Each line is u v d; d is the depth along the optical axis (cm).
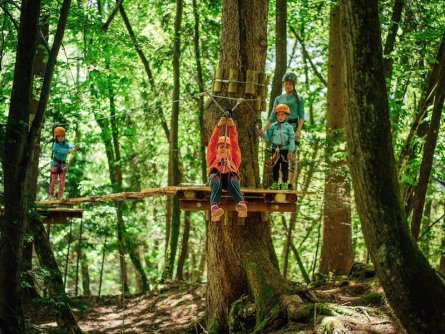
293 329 764
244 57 928
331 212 1309
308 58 1786
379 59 568
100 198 1010
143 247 2173
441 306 565
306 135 1427
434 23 1303
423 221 1585
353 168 580
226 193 834
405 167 1166
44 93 746
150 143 1848
